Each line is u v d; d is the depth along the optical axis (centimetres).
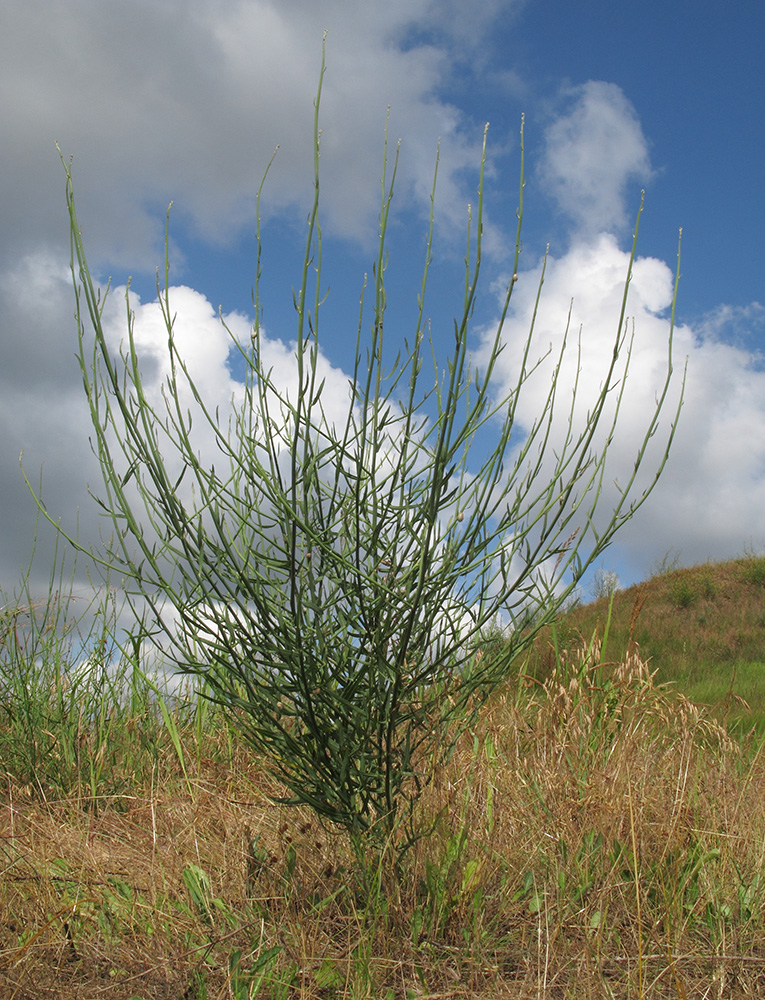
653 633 1080
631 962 172
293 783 183
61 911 177
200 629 168
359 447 158
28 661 331
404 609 160
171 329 171
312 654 162
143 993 157
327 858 206
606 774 239
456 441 150
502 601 175
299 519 150
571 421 181
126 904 192
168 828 242
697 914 195
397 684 166
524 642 182
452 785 220
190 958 169
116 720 330
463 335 143
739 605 1212
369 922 180
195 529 167
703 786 261
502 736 284
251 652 170
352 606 167
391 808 187
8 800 278
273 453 158
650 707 295
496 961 173
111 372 155
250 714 183
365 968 161
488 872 203
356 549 161
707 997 163
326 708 171
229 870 209
